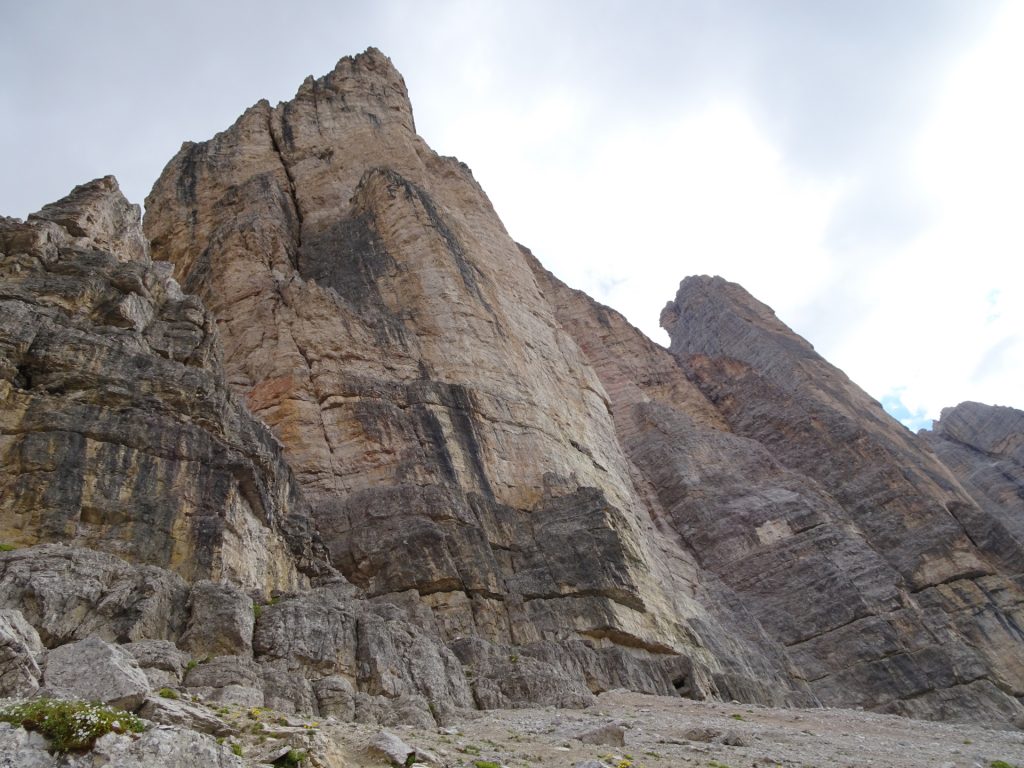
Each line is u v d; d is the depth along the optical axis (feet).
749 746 66.44
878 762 63.77
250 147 246.68
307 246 196.44
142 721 30.32
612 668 106.83
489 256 208.54
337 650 70.90
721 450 225.15
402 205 192.34
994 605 182.50
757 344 339.98
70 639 58.03
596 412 199.21
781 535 189.57
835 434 245.24
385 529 112.27
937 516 209.67
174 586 66.80
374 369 146.92
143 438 81.66
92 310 93.71
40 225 100.58
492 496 132.98
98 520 74.64
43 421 78.13
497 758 47.19
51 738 27.84
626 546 130.82
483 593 109.50
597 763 42.24
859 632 163.94
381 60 290.76
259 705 55.26
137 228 127.24
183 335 99.19
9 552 63.16
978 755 74.74
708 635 142.31
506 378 159.63
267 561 88.84
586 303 315.37
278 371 139.13
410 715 64.13
